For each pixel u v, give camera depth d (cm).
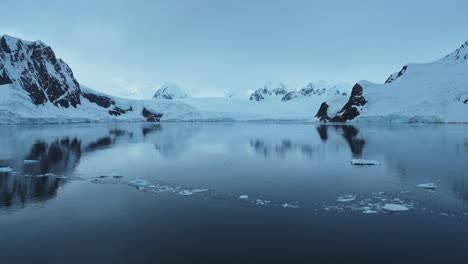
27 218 2006
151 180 2964
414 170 3278
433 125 10656
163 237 1730
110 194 2503
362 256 1515
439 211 2072
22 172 3306
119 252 1573
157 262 1480
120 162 3925
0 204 2269
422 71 16038
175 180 2961
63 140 6481
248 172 3303
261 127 12312
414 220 1923
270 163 3819
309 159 4072
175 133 8894
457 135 6800
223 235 1748
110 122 19038
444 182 2784
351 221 1920
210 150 5028
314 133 8244
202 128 11850
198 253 1558
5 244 1661
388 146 5166
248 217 1997
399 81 15862
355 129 9569
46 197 2430
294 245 1627
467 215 1997
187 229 1825
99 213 2083
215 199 2370
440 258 1489
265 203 2267
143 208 2175
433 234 1730
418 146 5100
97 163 3856
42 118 14238
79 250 1595
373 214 2034
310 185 2739
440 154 4269
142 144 5916
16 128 10438
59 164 3766
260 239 1694
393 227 1825
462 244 1616
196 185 2772
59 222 1942
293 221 1930
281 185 2747
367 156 4206
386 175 3078
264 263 1464
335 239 1686
